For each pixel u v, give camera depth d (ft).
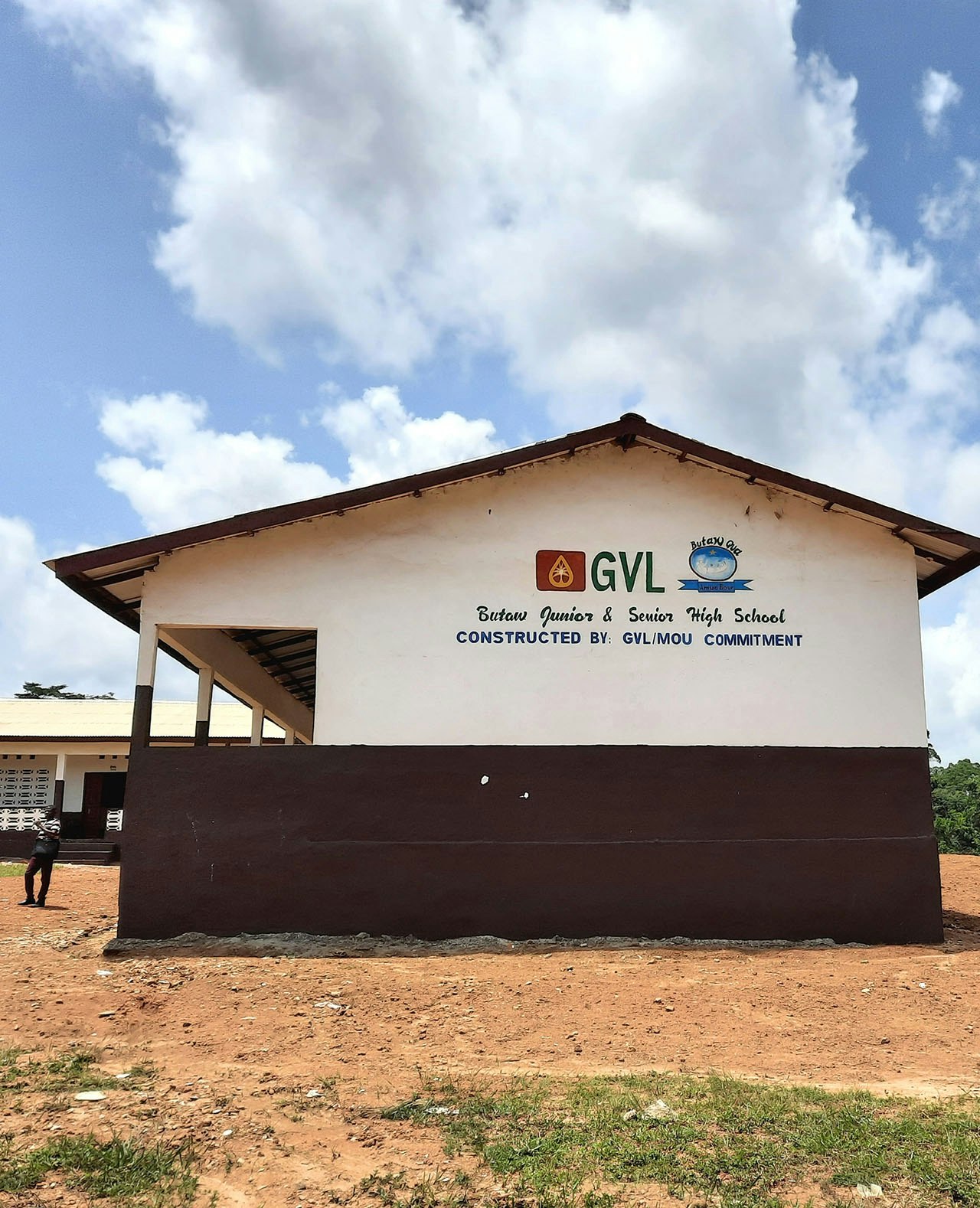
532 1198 16.75
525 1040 26.68
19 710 102.78
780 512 43.65
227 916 37.91
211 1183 17.28
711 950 38.01
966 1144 18.60
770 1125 19.75
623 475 43.32
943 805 117.50
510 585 41.81
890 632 43.16
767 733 41.70
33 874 48.98
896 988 32.50
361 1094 21.83
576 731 40.88
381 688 40.42
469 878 39.19
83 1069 23.08
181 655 48.03
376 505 41.78
